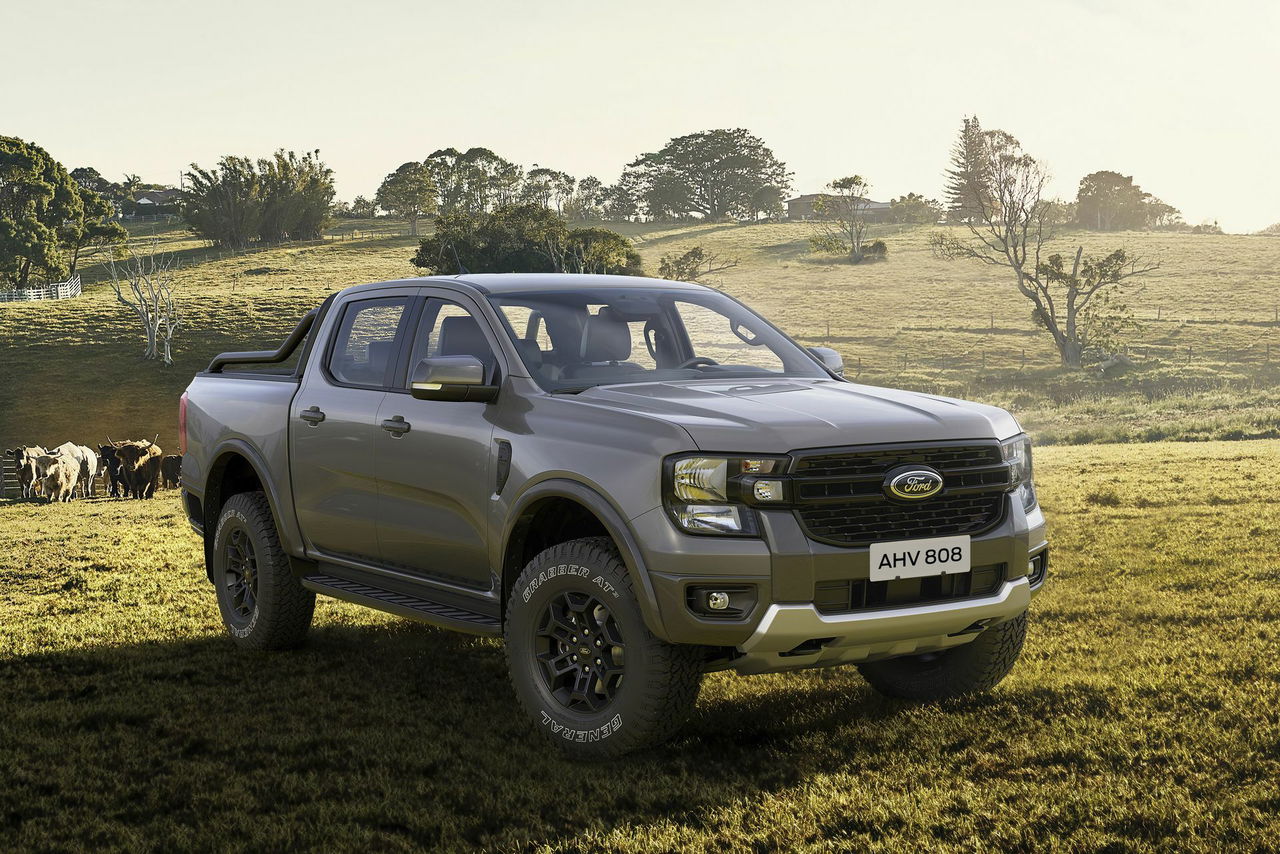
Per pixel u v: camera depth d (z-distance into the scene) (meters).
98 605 8.27
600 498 4.52
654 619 4.33
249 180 154.62
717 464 4.30
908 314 80.62
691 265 100.25
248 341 68.06
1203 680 5.46
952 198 80.38
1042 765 4.46
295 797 4.36
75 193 132.00
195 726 5.25
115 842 3.99
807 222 180.00
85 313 76.94
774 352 5.87
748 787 4.33
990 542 4.61
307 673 6.15
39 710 5.52
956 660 5.28
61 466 26.92
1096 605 7.31
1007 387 53.50
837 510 4.38
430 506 5.38
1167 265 102.62
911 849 3.74
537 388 5.07
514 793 4.34
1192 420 28.73
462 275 5.93
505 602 5.05
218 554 6.92
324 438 6.00
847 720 5.14
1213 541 9.35
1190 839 3.74
